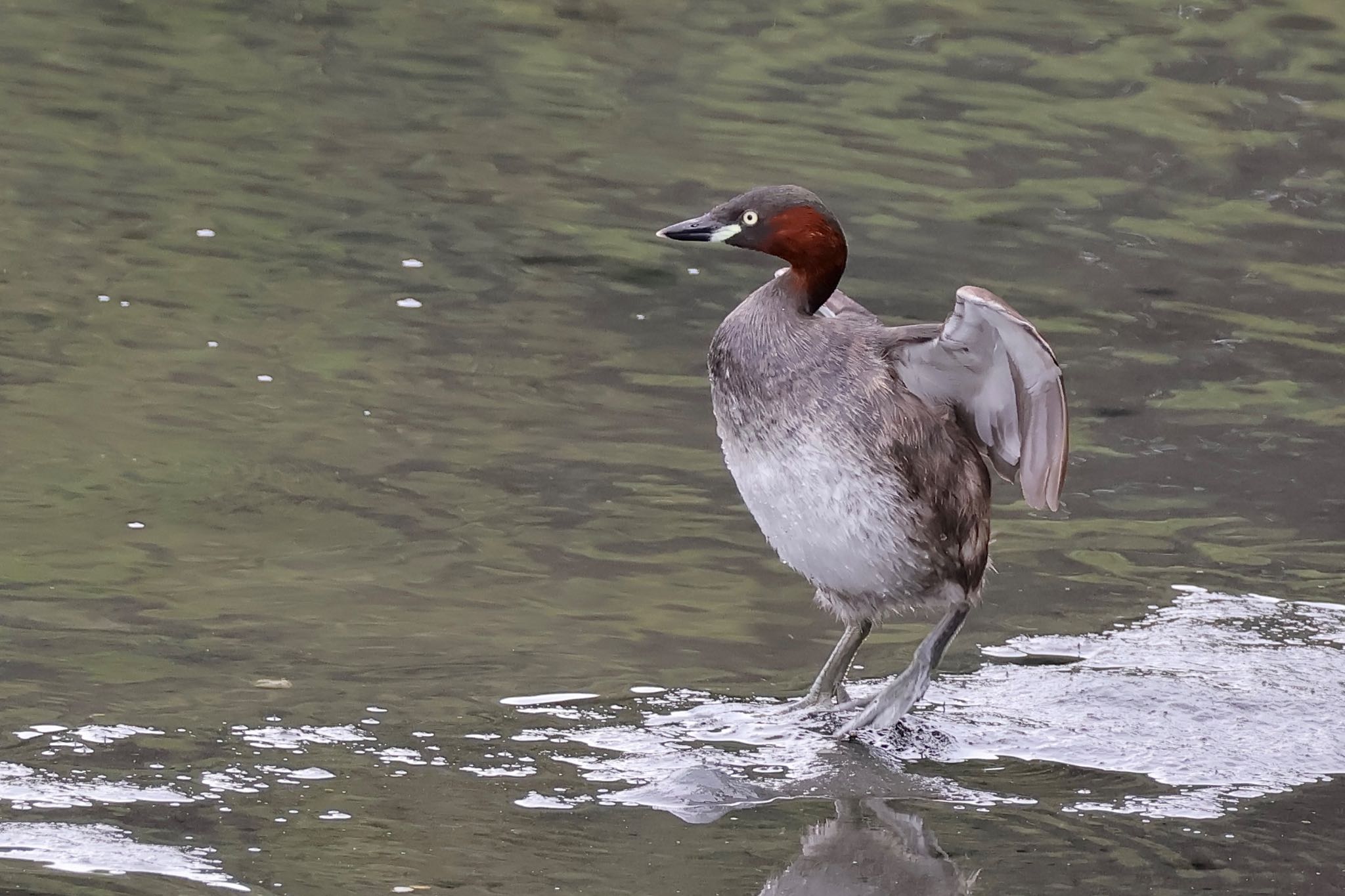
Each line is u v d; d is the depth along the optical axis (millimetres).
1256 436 13633
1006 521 12133
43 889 7242
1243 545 11859
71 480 11578
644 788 8469
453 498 11734
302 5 23688
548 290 15633
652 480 12211
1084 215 18219
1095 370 14680
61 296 14578
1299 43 23859
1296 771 9023
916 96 21531
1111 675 10000
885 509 9156
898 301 15633
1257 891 7727
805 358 9250
